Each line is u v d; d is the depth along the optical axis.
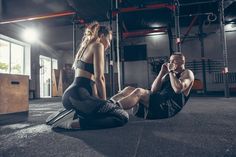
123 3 6.39
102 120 1.56
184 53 10.36
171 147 1.03
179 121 1.88
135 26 9.01
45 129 1.64
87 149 1.03
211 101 4.42
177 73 1.92
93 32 1.70
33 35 9.06
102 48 1.63
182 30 10.27
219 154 0.91
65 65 10.81
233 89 9.38
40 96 9.83
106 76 7.78
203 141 1.14
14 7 6.46
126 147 1.05
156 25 8.96
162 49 10.59
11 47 8.20
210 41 10.11
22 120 2.21
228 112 2.47
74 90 1.59
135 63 10.81
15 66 8.48
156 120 1.98
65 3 6.18
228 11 7.77
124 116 1.64
